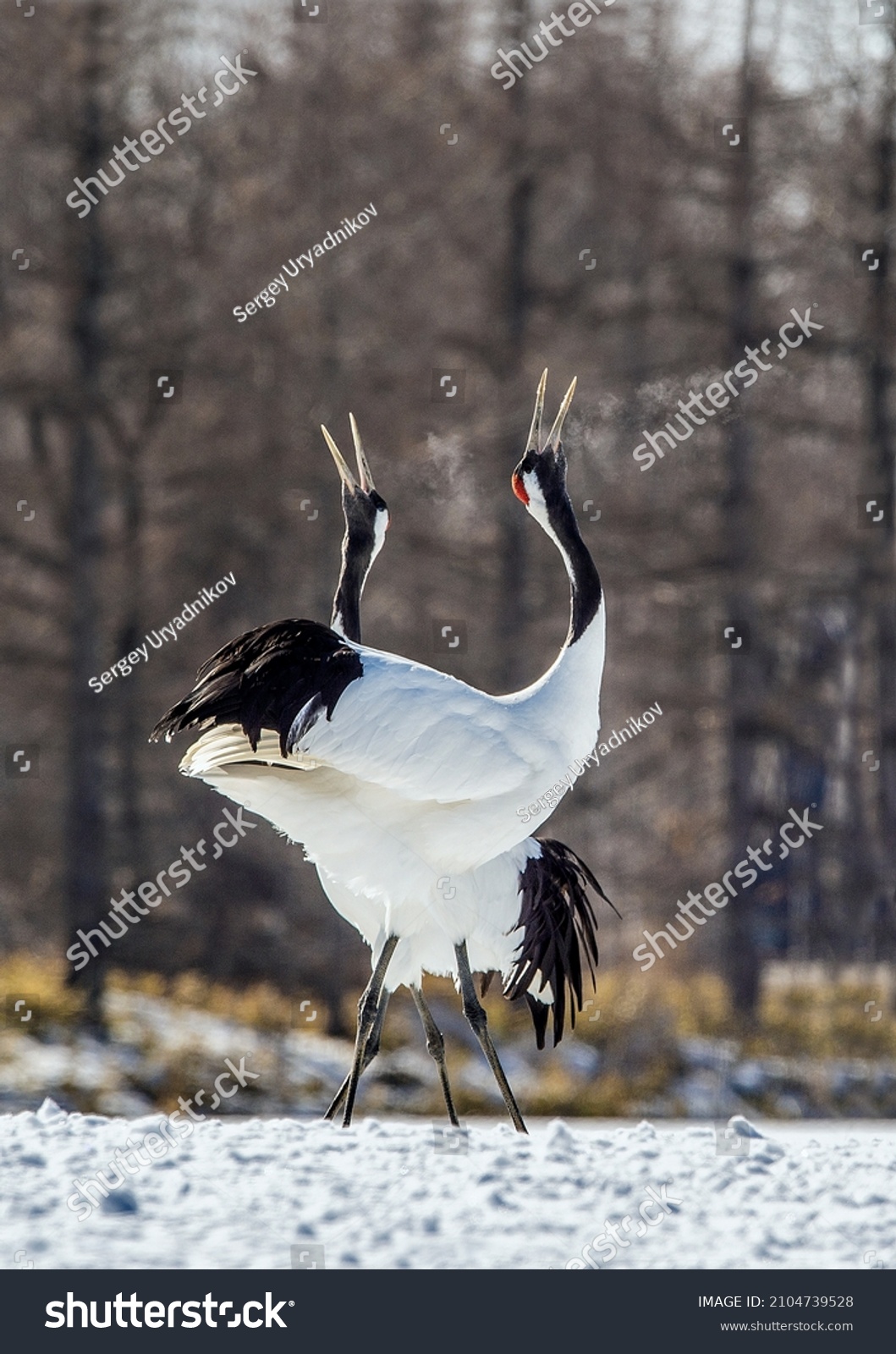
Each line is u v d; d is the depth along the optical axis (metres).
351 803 7.50
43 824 26.80
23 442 27.19
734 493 24.39
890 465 25.30
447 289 26.17
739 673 24.83
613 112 24.98
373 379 24.72
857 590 25.27
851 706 27.00
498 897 8.70
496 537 25.25
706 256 24.66
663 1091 18.23
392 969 7.98
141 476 24.58
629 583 24.75
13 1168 6.33
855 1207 5.94
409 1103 17.64
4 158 23.56
